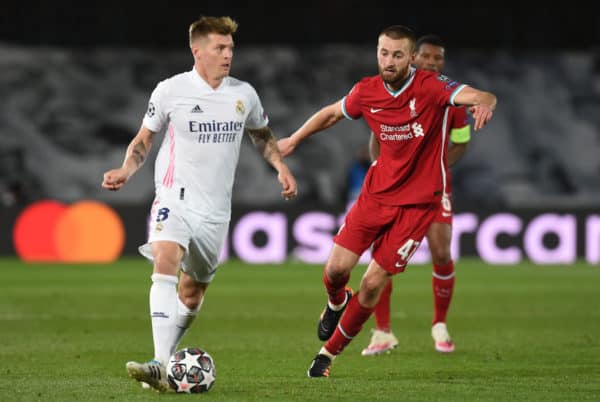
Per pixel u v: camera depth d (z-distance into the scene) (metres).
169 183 21.84
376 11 89.44
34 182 85.00
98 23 89.00
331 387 21.44
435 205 23.69
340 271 23.75
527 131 87.38
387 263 23.45
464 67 88.12
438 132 23.42
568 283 53.66
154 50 87.69
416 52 28.92
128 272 60.31
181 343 30.23
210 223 21.91
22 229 70.88
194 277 22.84
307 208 69.75
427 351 28.58
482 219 70.06
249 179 84.19
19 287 50.28
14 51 85.94
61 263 68.19
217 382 22.20
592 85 87.88
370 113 23.80
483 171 86.69
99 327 34.44
